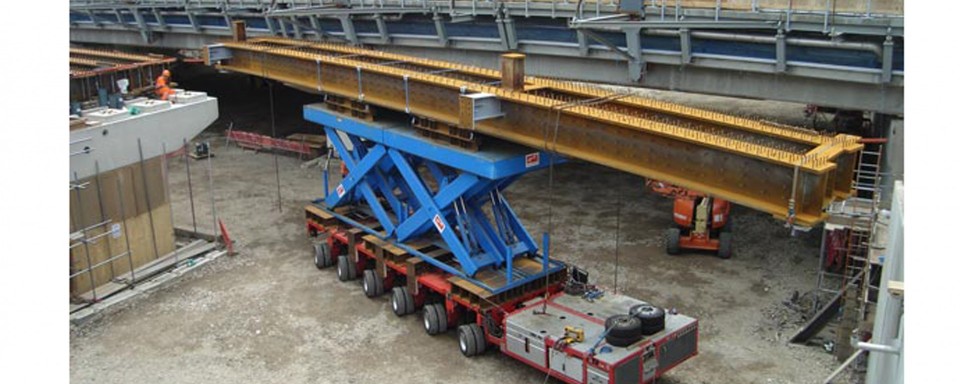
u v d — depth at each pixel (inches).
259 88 1658.5
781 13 681.6
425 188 619.2
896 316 331.9
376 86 649.0
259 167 1093.8
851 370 530.3
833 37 660.7
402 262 645.3
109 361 573.0
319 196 957.2
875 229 534.9
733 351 569.3
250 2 1187.9
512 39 895.1
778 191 388.8
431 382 539.5
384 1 1018.7
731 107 1357.0
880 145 719.1
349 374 550.3
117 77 799.1
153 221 743.1
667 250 754.8
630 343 481.4
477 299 572.4
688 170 429.1
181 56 1609.3
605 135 468.8
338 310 650.2
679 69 798.5
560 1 848.9
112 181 695.7
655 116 500.1
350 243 698.2
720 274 708.0
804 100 727.1
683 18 757.3
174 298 677.3
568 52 863.7
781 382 524.7
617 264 733.3
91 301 662.5
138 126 710.5
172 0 1294.3
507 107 531.2
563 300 560.1
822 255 607.2
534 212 887.1
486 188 585.6
